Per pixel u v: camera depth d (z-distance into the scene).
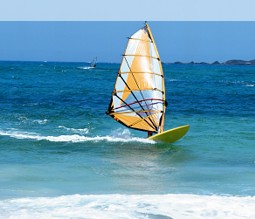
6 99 116.81
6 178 41.53
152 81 61.00
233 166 47.81
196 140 62.16
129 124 61.47
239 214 32.56
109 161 49.38
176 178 42.91
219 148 57.19
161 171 45.59
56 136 63.41
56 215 31.64
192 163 49.31
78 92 148.38
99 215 31.84
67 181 41.19
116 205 34.06
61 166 46.72
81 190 38.44
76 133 67.00
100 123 76.56
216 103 120.75
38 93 139.88
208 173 44.91
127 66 61.31
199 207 33.94
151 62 61.25
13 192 37.22
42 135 64.31
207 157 52.19
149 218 31.47
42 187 39.03
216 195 37.41
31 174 43.22
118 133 67.62
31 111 90.62
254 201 35.59
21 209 32.75
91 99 123.06
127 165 47.91
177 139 59.25
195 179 42.62
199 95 150.62
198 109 104.12
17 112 88.44
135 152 54.22
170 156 52.44
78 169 45.75
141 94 61.12
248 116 91.19
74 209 33.00
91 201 35.00
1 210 32.41
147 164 48.59
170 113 95.38
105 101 117.88
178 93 159.38
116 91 61.47
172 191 38.62
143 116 61.12
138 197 36.28
